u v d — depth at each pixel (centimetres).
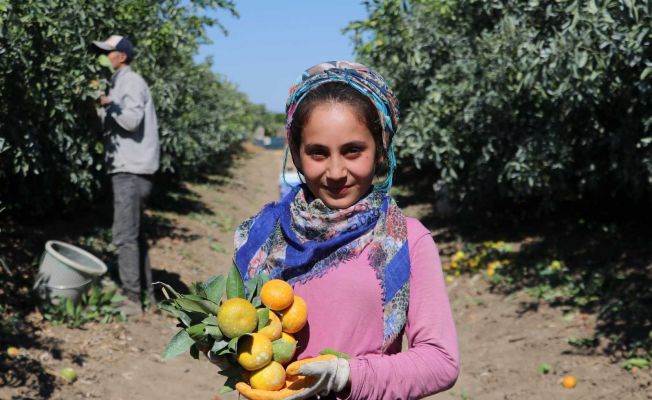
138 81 634
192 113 1453
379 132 173
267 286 165
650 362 520
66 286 613
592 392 498
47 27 595
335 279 167
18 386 467
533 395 507
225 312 157
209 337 162
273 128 6156
